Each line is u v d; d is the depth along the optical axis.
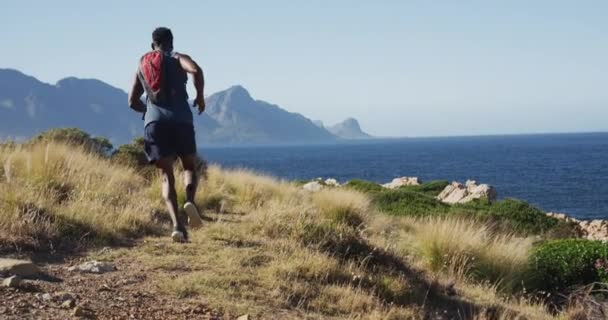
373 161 155.38
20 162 10.81
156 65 6.44
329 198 12.92
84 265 6.21
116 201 9.78
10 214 7.35
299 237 8.41
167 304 5.36
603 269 10.46
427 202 20.48
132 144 17.38
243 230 8.70
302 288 6.46
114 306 5.08
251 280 6.37
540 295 10.01
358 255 8.24
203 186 13.05
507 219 18.09
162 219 9.71
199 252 7.23
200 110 6.62
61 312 4.73
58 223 7.53
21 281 5.27
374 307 6.55
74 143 16.14
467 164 127.06
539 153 181.88
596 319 8.83
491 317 7.52
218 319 5.19
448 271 9.31
